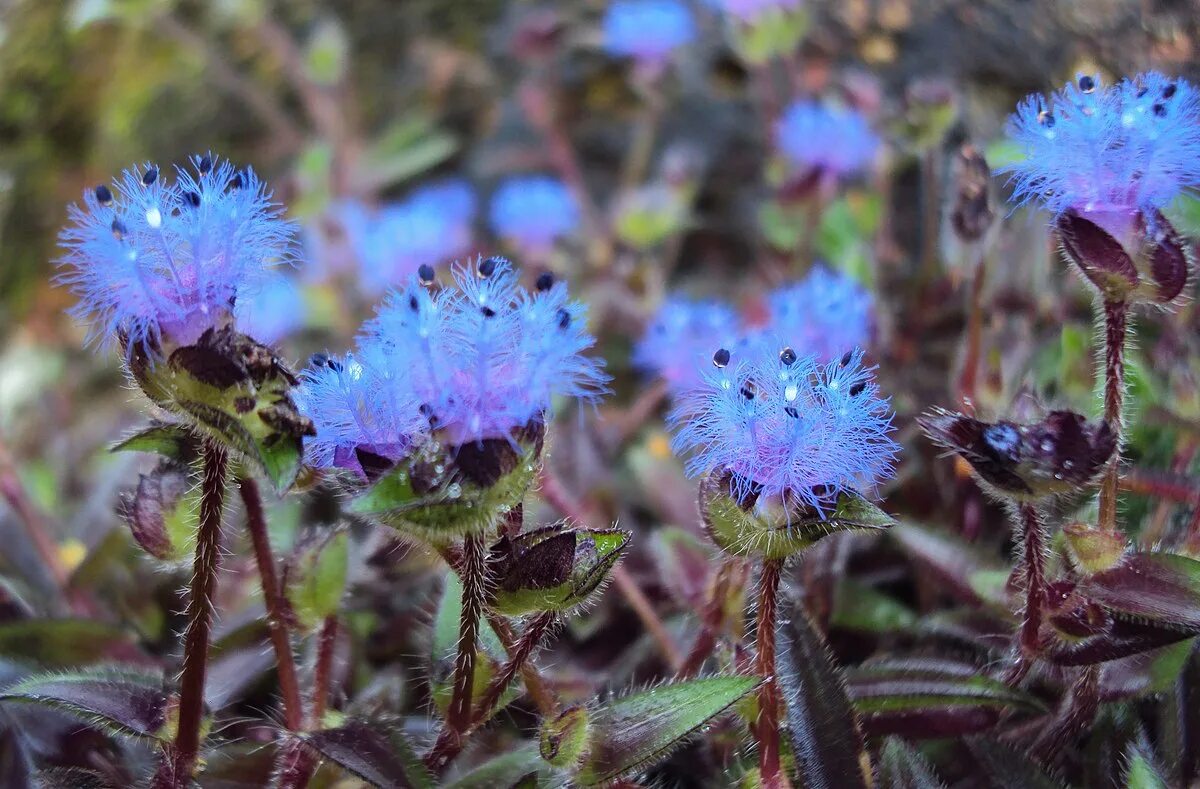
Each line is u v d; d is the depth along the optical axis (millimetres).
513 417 122
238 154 302
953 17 233
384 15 306
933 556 157
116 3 274
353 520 160
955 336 187
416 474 123
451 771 146
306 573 143
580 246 249
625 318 226
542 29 263
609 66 281
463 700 133
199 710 134
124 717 134
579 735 132
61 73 315
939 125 188
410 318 122
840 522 127
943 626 156
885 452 129
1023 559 141
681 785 155
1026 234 178
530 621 134
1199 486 150
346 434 126
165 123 308
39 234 305
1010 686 142
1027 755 142
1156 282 134
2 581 164
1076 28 206
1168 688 143
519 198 226
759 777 136
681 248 260
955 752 148
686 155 243
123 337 126
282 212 132
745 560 138
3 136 312
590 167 277
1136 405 160
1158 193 133
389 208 256
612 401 219
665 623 165
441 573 160
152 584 174
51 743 150
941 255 195
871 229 211
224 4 285
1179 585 133
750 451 128
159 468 142
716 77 271
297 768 137
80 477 231
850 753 135
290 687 143
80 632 158
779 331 157
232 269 126
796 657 137
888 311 188
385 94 299
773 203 224
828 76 242
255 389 124
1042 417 133
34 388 271
